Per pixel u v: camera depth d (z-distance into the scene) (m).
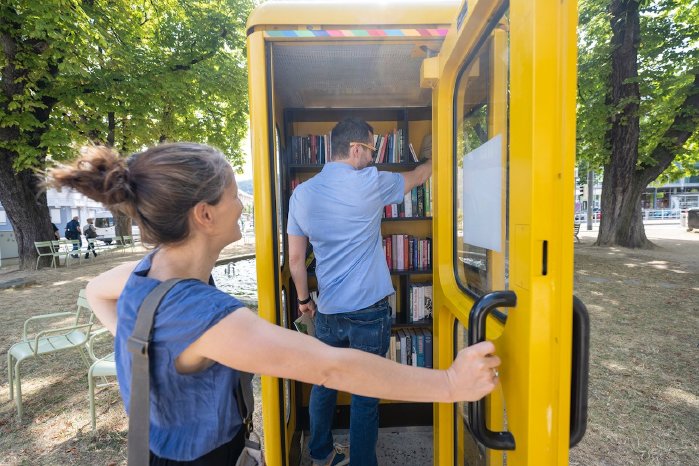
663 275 6.96
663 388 3.03
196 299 0.69
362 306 1.67
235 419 0.81
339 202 1.65
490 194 1.16
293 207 1.77
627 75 9.30
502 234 1.06
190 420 0.74
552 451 0.73
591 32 10.27
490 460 1.30
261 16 1.51
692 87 8.94
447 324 1.64
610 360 3.53
